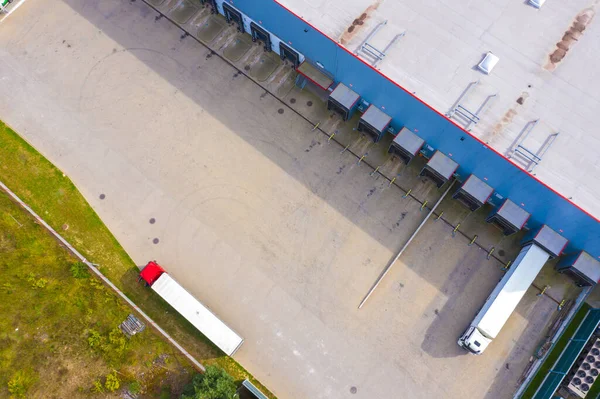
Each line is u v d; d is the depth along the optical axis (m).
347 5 42.53
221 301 43.19
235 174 46.91
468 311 42.94
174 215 45.72
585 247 40.69
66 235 45.00
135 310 42.94
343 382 41.28
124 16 52.28
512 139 39.06
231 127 48.38
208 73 50.19
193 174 46.97
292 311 43.00
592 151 38.66
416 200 46.06
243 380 41.03
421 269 44.12
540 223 42.22
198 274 44.00
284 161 47.31
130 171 47.09
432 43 41.50
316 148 47.69
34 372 41.06
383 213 45.72
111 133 48.25
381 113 45.22
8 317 42.44
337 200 46.09
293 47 47.00
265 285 43.69
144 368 41.38
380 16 42.22
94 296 43.16
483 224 45.34
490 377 41.25
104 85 49.84
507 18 41.97
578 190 37.78
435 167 43.62
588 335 39.50
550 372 40.22
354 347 42.09
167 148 47.75
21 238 44.66
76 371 41.19
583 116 39.47
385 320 42.78
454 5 42.44
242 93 49.50
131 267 44.16
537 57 40.97
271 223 45.41
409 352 41.97
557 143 38.91
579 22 41.62
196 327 40.56
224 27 51.84
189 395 38.19
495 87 40.34
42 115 48.91
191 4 52.56
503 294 40.91
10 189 46.25
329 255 44.47
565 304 42.69
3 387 40.66
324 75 47.38
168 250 44.66
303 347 42.06
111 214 45.75
